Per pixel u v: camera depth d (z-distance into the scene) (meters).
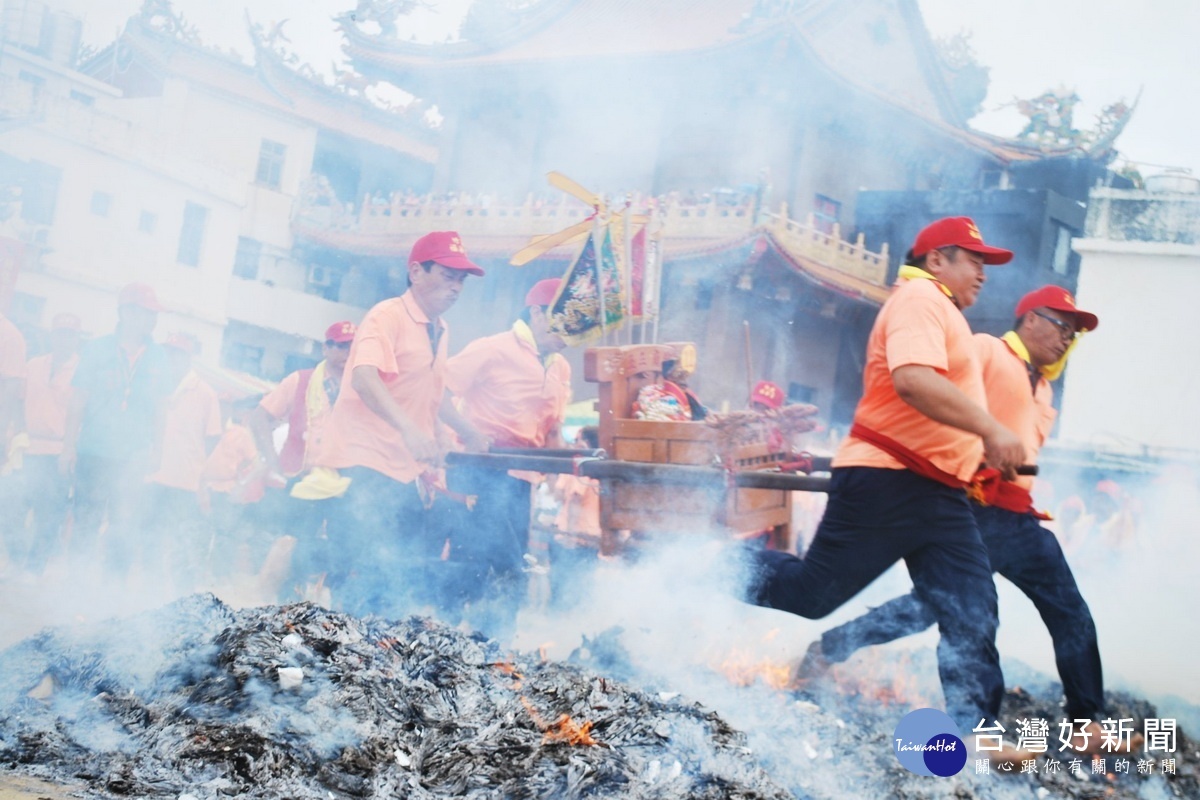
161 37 22.69
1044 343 4.88
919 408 3.98
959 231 4.28
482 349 6.18
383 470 5.37
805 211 20.23
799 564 4.42
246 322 21.09
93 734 3.49
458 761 3.48
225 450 8.00
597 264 5.42
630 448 4.95
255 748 3.32
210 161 22.66
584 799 3.30
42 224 17.59
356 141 24.81
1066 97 20.86
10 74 18.44
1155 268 16.66
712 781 3.43
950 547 4.11
